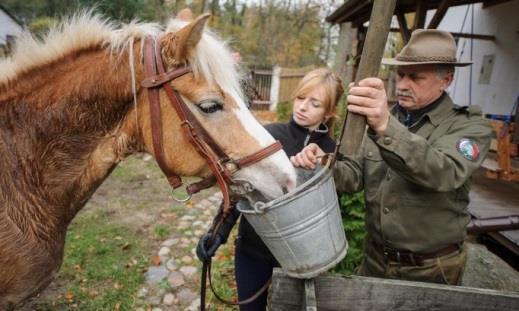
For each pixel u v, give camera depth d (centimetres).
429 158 121
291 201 111
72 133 143
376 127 116
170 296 297
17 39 150
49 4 1115
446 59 151
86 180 150
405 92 163
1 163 132
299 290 132
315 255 118
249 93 168
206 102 133
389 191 164
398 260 170
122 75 141
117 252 355
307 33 2495
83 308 276
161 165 144
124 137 147
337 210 125
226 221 181
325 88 186
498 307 128
